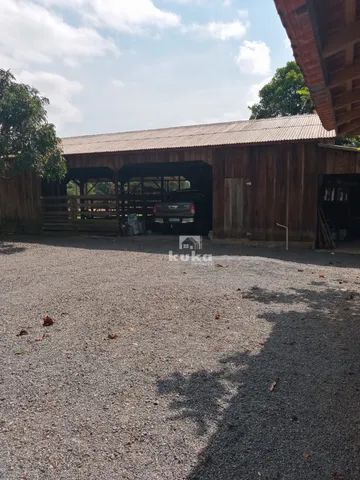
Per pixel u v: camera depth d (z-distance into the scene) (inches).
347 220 523.5
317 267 301.1
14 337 155.1
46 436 91.4
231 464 81.8
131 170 671.8
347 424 95.8
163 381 118.6
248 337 155.3
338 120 215.8
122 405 104.9
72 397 109.0
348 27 108.2
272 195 414.3
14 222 569.3
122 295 217.3
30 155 439.5
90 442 89.2
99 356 137.0
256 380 119.3
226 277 264.4
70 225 537.3
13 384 116.5
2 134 442.3
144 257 352.2
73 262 327.9
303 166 398.3
